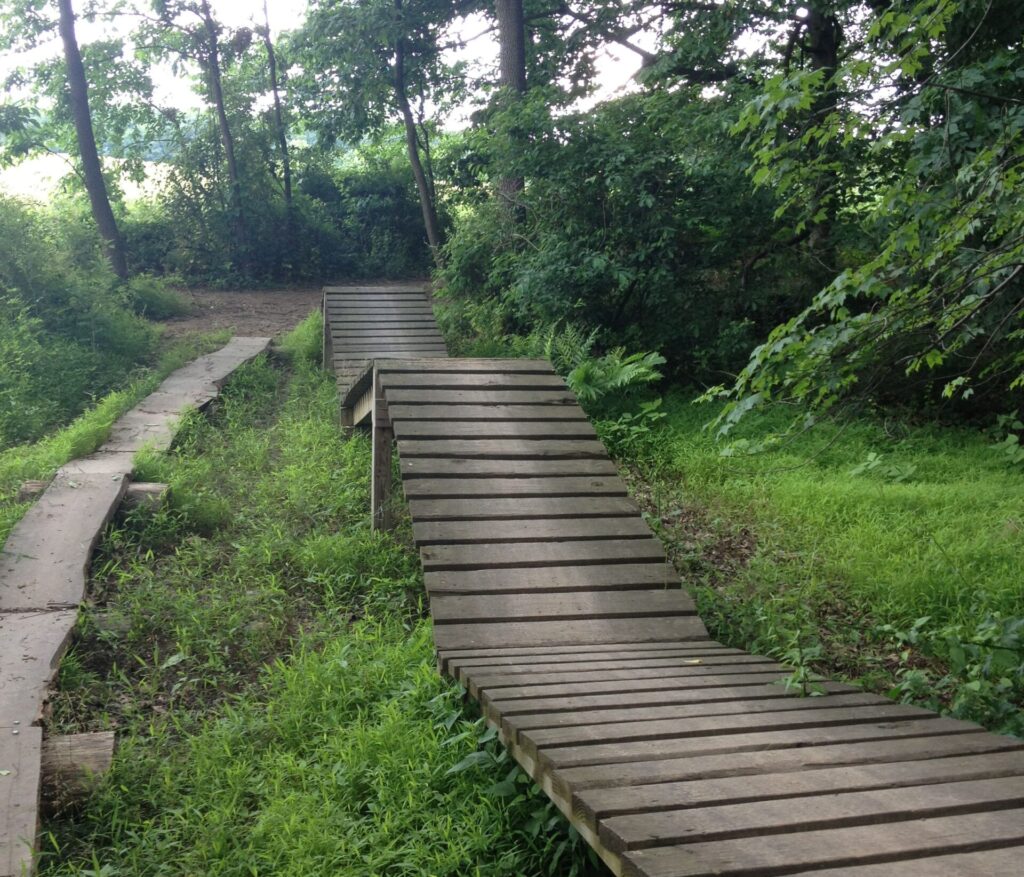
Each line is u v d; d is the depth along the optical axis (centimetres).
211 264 2544
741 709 376
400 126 2848
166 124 2725
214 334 1656
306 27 2306
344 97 2411
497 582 540
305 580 676
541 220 1399
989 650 482
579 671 441
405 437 655
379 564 697
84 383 1305
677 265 1334
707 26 1417
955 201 484
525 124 1332
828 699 395
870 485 905
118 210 2628
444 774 417
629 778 292
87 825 404
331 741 458
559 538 579
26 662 504
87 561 653
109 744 436
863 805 266
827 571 699
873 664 567
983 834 246
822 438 1070
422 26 2209
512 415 698
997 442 1060
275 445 1047
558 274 1304
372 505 757
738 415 496
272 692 522
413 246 2817
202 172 2622
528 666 450
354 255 2717
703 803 271
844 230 1247
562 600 535
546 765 314
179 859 380
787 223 1306
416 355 1346
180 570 688
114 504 751
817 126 495
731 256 1342
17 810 371
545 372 767
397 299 1500
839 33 1398
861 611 642
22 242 1529
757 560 714
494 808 396
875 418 1123
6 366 1212
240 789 423
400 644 563
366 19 2144
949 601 640
